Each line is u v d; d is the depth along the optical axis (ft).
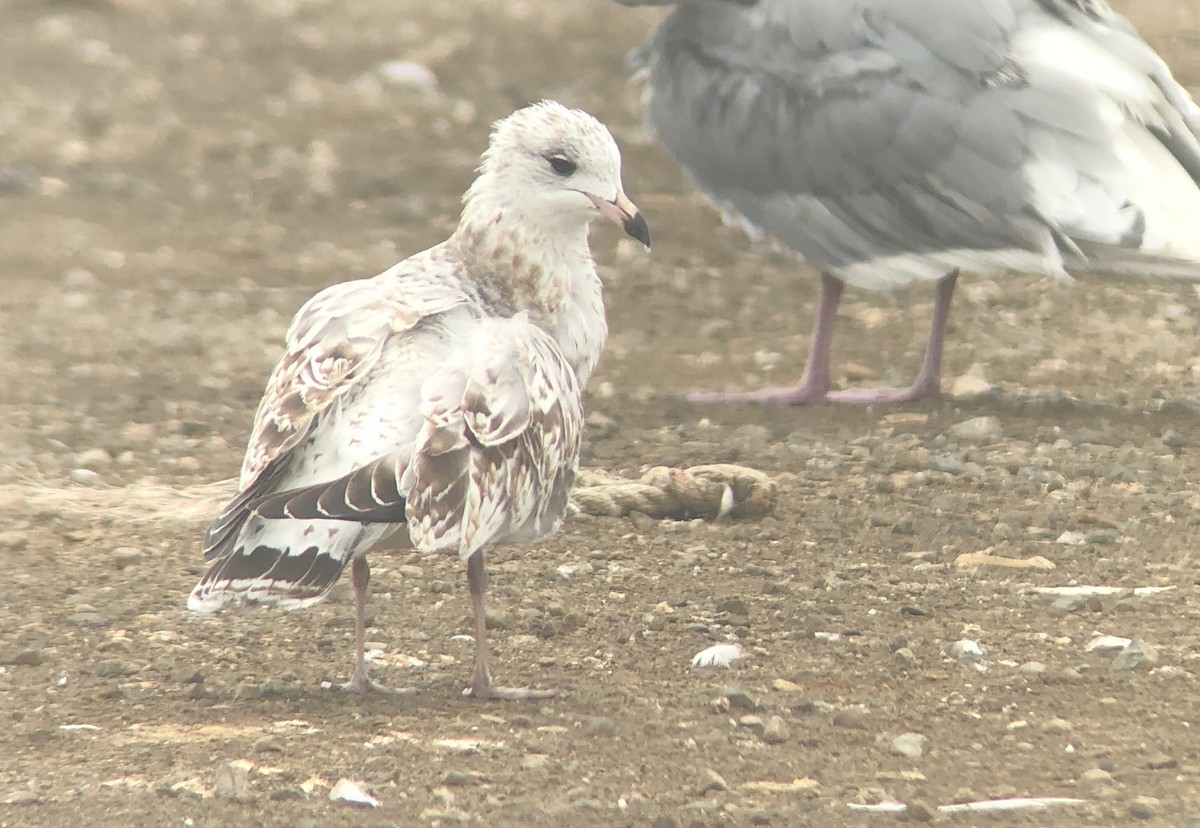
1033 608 34.73
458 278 31.04
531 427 28.53
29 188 78.84
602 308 32.55
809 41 49.83
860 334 59.72
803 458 45.70
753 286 65.87
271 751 27.27
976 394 51.93
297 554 26.55
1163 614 34.22
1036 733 28.19
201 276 66.74
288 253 70.44
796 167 50.11
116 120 91.30
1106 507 41.37
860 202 49.60
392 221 75.41
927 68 48.39
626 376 54.90
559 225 31.45
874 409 50.75
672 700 29.84
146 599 35.06
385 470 26.63
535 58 106.93
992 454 45.62
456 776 26.05
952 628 33.58
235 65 104.78
